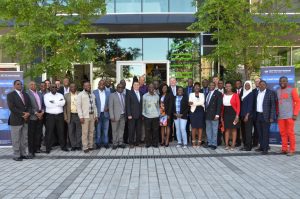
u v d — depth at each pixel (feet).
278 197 22.58
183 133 40.50
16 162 33.42
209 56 48.83
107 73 66.18
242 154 36.52
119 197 22.74
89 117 37.93
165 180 26.68
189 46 65.82
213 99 39.19
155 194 23.29
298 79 67.31
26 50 41.11
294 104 36.32
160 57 66.44
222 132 41.81
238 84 41.11
